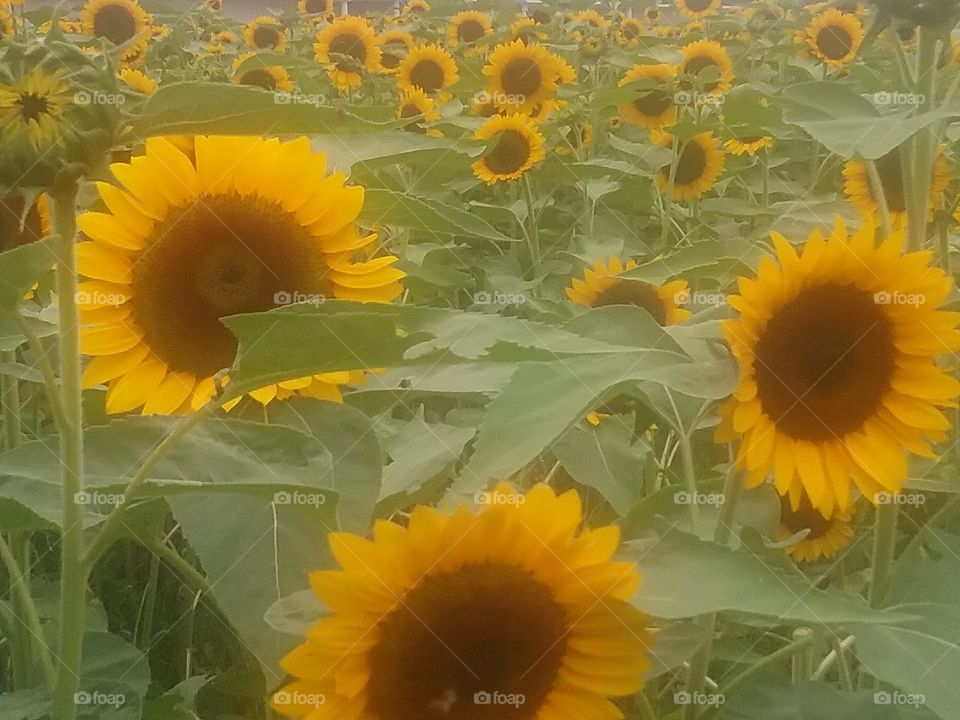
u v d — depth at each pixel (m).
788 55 2.62
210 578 0.49
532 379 0.47
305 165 0.61
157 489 0.44
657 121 2.02
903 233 0.59
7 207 0.56
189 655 0.81
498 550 0.43
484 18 3.17
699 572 0.43
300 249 0.61
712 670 0.76
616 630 0.44
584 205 1.72
